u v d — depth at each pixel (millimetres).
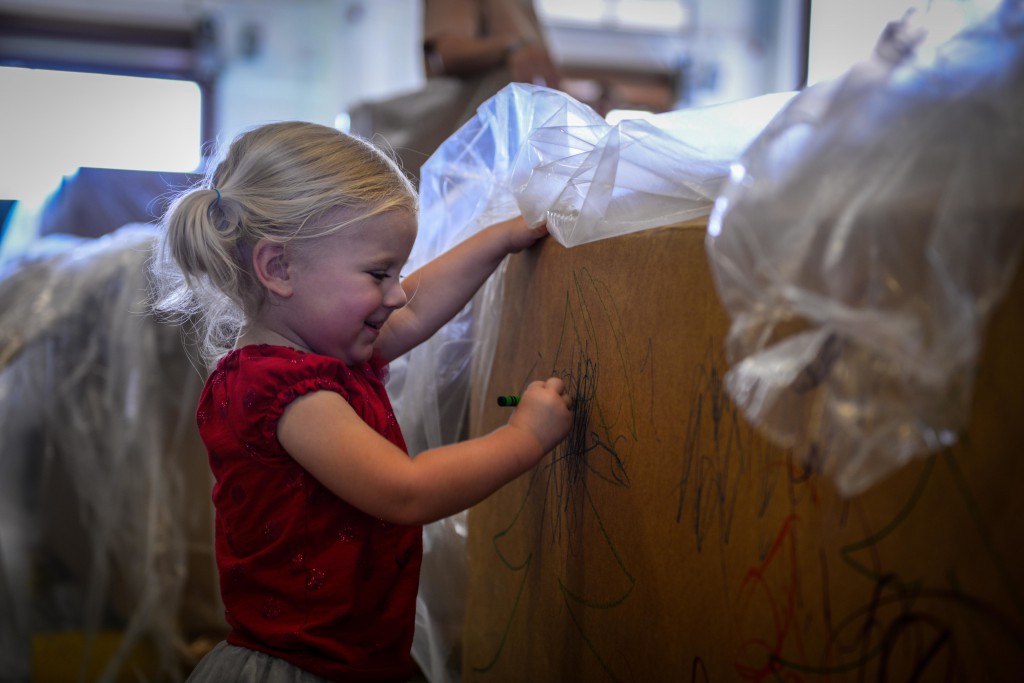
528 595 942
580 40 5105
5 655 1428
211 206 855
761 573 527
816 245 434
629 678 703
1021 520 368
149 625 1467
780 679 508
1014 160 391
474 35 1611
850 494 422
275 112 4527
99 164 4238
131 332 1469
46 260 1540
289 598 835
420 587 1223
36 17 4172
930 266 395
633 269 704
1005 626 373
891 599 430
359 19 4578
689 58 5195
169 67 4352
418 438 1178
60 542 1450
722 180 623
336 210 837
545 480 903
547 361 904
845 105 459
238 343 896
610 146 745
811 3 3902
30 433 1438
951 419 392
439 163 1143
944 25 460
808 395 443
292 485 828
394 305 869
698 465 600
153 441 1471
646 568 675
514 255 1021
